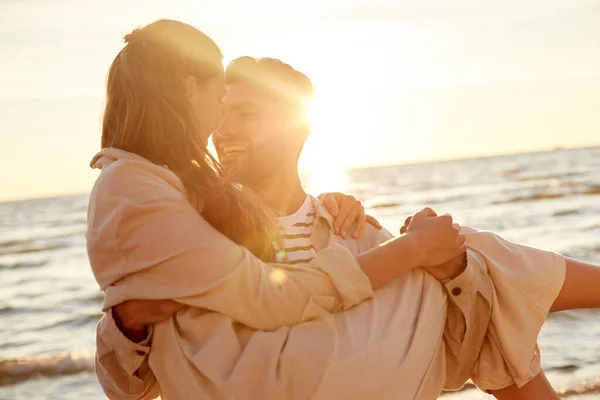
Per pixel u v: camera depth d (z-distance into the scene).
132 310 1.96
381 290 2.17
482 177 60.75
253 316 1.97
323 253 2.11
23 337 13.59
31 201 115.12
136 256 1.92
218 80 2.18
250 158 2.55
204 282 1.92
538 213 28.89
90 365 9.63
